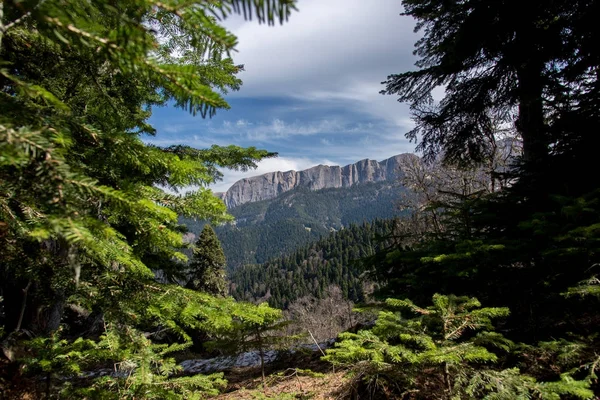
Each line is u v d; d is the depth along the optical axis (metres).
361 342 2.39
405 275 3.66
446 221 4.32
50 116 1.22
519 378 1.91
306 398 3.33
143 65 0.97
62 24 0.88
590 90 4.23
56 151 1.00
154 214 1.70
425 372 2.54
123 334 2.32
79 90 2.41
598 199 2.75
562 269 2.73
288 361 5.33
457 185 13.59
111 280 2.15
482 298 3.29
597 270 2.57
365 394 2.89
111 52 0.96
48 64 2.04
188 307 2.06
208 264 17.89
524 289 2.94
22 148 0.94
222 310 2.18
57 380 2.53
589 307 2.67
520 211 3.74
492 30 5.71
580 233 2.51
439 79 6.96
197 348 9.72
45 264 2.04
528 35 5.40
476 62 6.52
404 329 2.30
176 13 0.86
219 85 3.29
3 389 2.45
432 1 6.66
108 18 1.29
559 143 4.31
